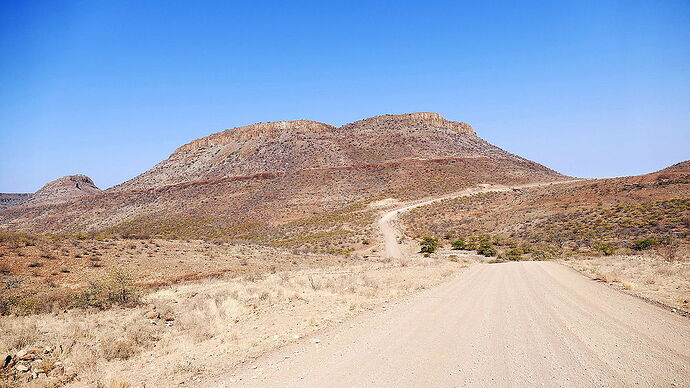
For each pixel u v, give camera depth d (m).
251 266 27.80
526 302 10.74
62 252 22.97
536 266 22.34
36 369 6.84
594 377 5.05
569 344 6.52
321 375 5.59
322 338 7.86
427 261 32.91
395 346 6.89
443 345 6.80
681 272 15.25
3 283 16.75
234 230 77.25
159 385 5.80
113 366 7.02
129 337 8.91
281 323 9.59
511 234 51.66
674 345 6.33
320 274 21.72
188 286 18.44
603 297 11.09
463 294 12.85
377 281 17.50
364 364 5.98
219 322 10.03
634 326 7.61
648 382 4.84
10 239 23.12
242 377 5.82
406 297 12.88
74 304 13.24
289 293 13.71
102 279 15.71
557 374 5.20
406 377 5.32
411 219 72.44
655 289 12.23
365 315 10.05
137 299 14.14
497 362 5.79
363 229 64.56
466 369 5.54
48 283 17.41
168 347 8.05
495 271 20.69
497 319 8.71
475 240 51.53
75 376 6.60
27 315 11.75
